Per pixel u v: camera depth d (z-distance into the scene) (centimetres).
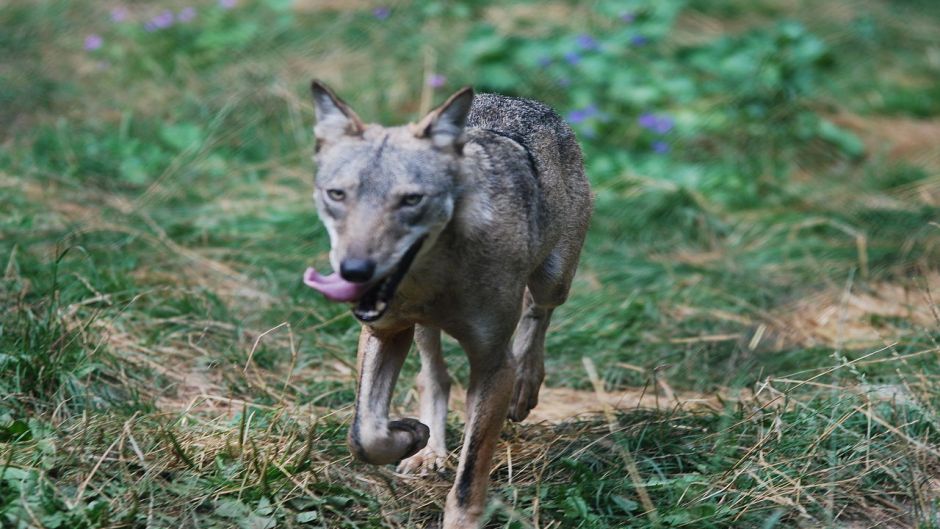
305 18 2072
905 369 987
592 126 1714
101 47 1928
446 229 684
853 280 1287
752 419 866
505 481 812
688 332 1157
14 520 673
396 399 984
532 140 820
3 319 940
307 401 934
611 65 1902
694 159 1680
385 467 827
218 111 1652
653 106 1817
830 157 1733
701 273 1305
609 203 1482
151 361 976
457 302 704
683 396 1027
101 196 1390
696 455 842
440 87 1808
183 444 798
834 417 855
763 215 1511
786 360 1067
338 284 639
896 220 1462
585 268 1307
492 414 727
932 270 1308
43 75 1780
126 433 773
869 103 2011
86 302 1012
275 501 733
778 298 1254
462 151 686
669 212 1456
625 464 818
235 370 986
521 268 724
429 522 759
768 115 1753
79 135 1565
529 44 1909
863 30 2308
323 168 677
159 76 1808
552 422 943
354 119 687
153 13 2103
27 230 1204
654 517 718
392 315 713
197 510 726
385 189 650
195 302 1095
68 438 772
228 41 1917
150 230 1264
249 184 1466
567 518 743
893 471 788
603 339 1138
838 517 755
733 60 1892
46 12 2052
